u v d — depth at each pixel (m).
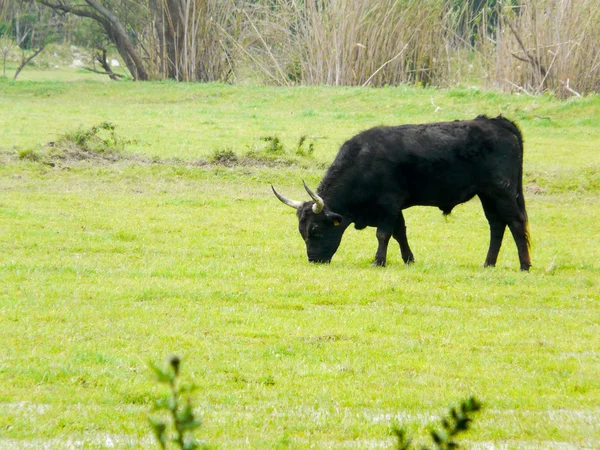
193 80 148.25
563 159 81.69
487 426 24.38
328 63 130.12
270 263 44.62
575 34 117.12
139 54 167.38
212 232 52.59
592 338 33.69
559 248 53.75
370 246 52.28
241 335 32.06
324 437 23.27
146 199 61.59
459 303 38.25
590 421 25.05
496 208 46.28
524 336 33.56
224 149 76.38
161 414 23.98
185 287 38.44
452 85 134.25
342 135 90.62
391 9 128.50
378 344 31.75
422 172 45.00
